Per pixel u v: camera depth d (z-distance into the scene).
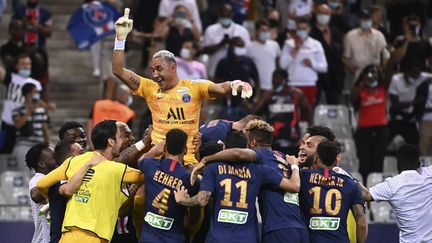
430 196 38.41
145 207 36.09
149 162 36.09
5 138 55.16
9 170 54.59
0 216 51.59
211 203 37.03
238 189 35.84
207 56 58.53
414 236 38.44
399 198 38.22
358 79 55.91
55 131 60.03
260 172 36.25
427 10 63.81
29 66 55.00
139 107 61.25
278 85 54.41
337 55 59.06
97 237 35.84
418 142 57.38
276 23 60.34
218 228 35.69
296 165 36.88
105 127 36.62
